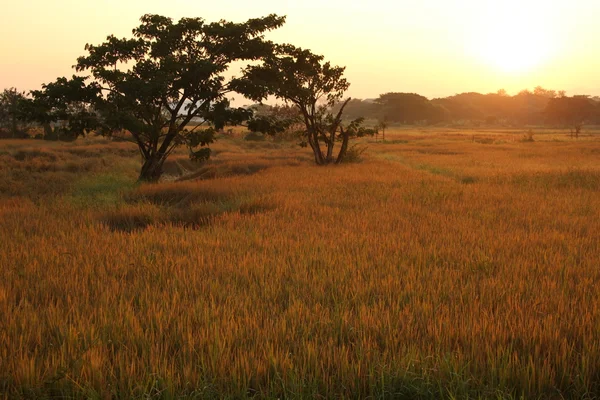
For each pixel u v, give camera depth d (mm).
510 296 5590
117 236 9133
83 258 7492
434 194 14914
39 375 3811
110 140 49000
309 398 3611
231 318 4930
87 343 4363
